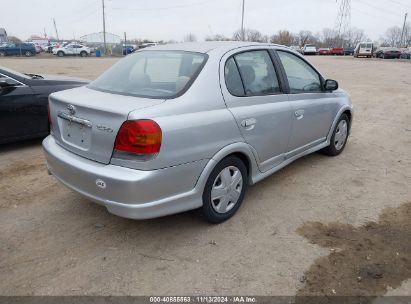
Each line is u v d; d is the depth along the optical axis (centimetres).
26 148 575
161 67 346
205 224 354
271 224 357
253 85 370
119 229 344
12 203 390
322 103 477
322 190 435
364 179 471
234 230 345
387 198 418
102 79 373
